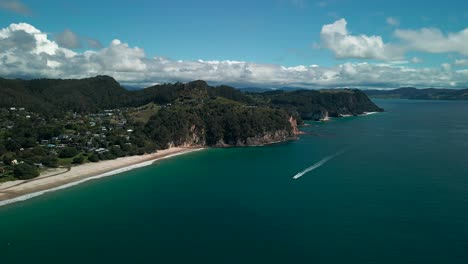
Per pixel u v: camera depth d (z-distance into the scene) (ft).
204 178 490.08
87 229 315.78
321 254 260.62
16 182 464.65
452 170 493.77
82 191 432.25
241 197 394.52
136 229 313.73
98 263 255.91
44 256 267.59
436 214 327.88
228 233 300.40
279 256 259.60
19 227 322.34
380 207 348.38
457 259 249.96
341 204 359.87
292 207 355.77
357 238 283.59
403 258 252.21
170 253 268.41
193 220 331.36
